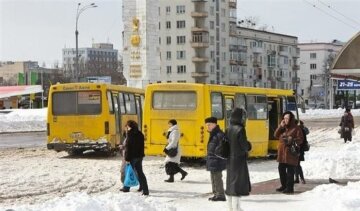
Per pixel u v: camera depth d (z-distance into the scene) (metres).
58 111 24.83
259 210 11.77
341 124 32.62
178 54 110.19
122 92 26.28
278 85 132.75
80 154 26.06
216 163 13.03
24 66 181.75
